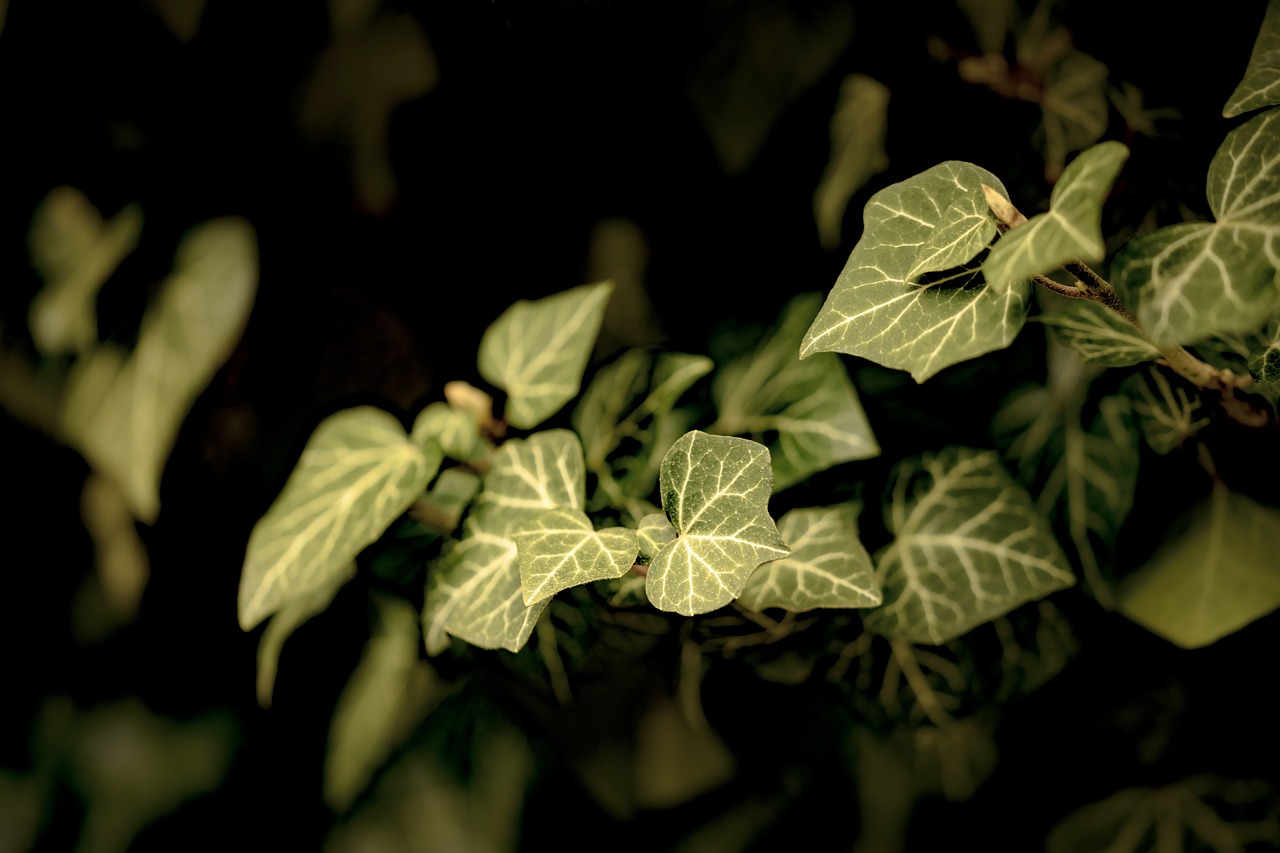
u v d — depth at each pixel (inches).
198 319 18.0
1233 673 17.5
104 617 20.9
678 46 17.5
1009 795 18.8
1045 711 18.0
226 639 20.5
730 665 16.6
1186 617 15.9
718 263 18.8
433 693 18.6
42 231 19.0
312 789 21.0
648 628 16.1
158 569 20.1
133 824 21.5
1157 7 16.5
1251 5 16.0
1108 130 16.7
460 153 18.7
